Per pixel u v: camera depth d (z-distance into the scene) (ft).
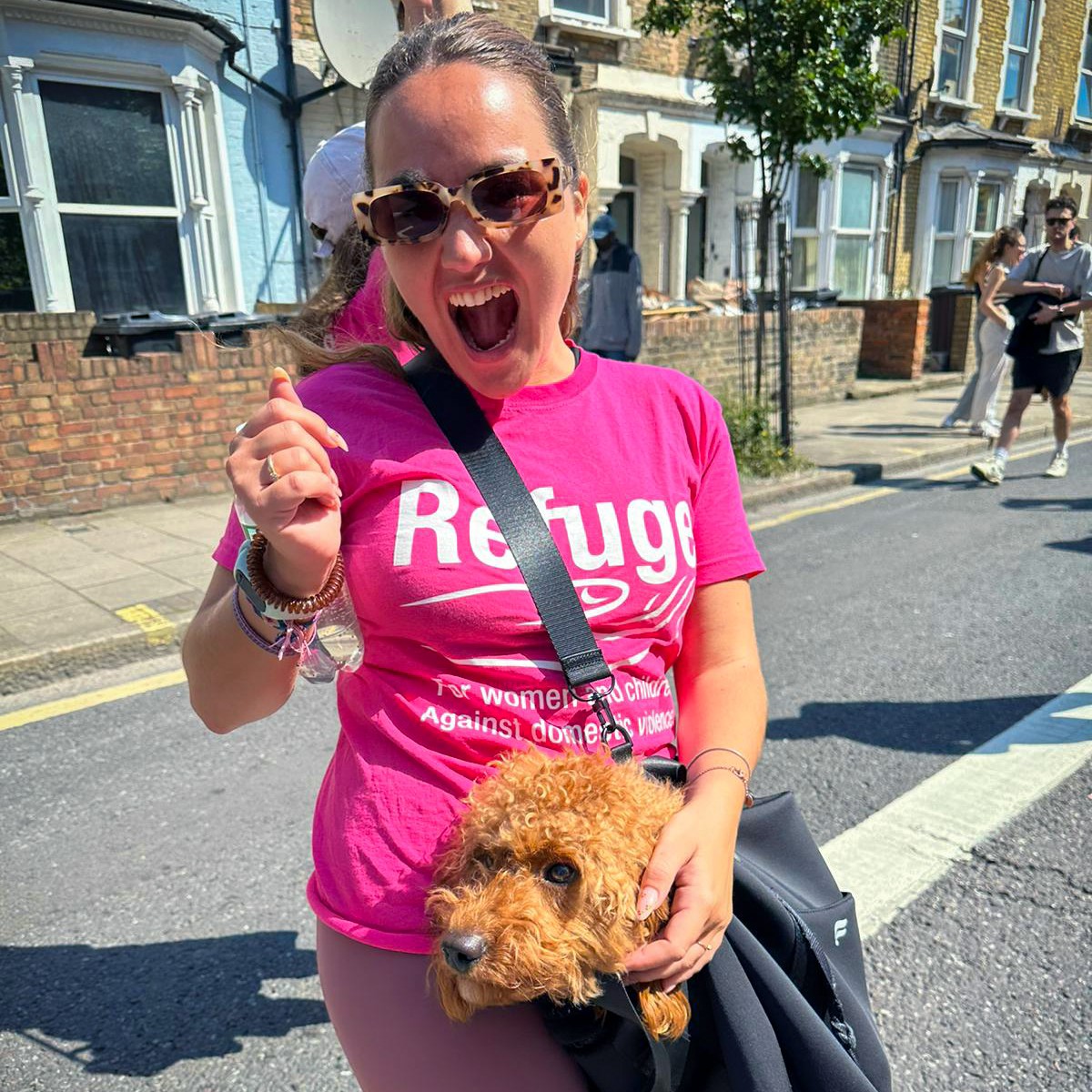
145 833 10.05
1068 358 26.30
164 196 26.53
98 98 24.80
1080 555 19.94
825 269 48.52
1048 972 7.96
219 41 25.89
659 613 3.90
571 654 3.54
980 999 7.68
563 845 3.00
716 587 4.30
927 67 50.06
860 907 8.73
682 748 4.01
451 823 3.45
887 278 52.11
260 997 7.82
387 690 3.64
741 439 27.43
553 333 4.11
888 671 14.08
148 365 22.13
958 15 52.01
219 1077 7.06
